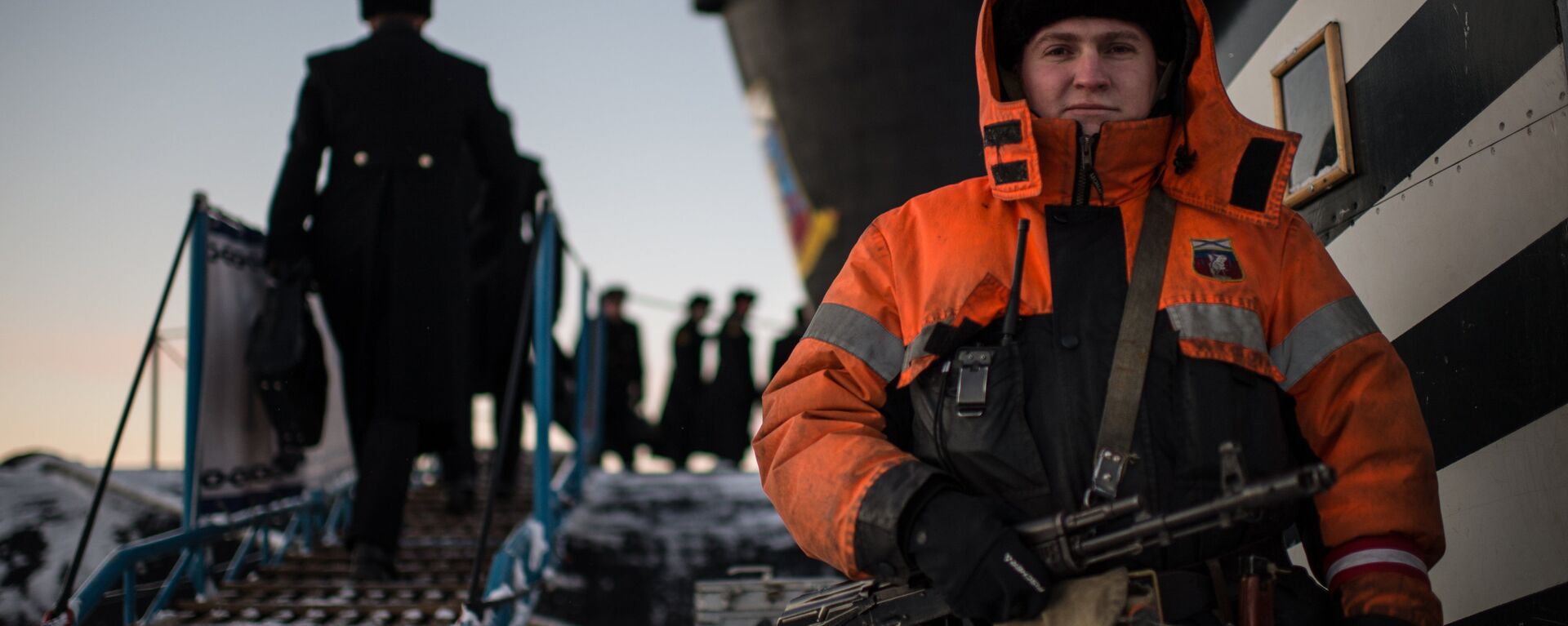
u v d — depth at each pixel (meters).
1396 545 1.40
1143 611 1.30
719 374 11.08
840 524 1.40
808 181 26.25
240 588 3.93
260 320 3.95
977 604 1.31
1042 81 1.60
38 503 5.66
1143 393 1.41
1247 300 1.46
